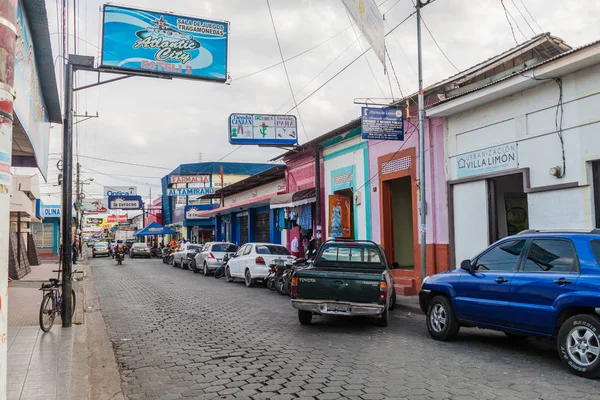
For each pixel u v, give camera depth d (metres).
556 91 10.41
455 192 13.36
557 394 5.37
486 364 6.69
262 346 7.89
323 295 9.19
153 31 12.12
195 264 25.00
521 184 12.83
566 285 6.35
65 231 9.48
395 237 17.31
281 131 19.11
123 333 9.16
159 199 61.78
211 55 12.70
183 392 5.59
